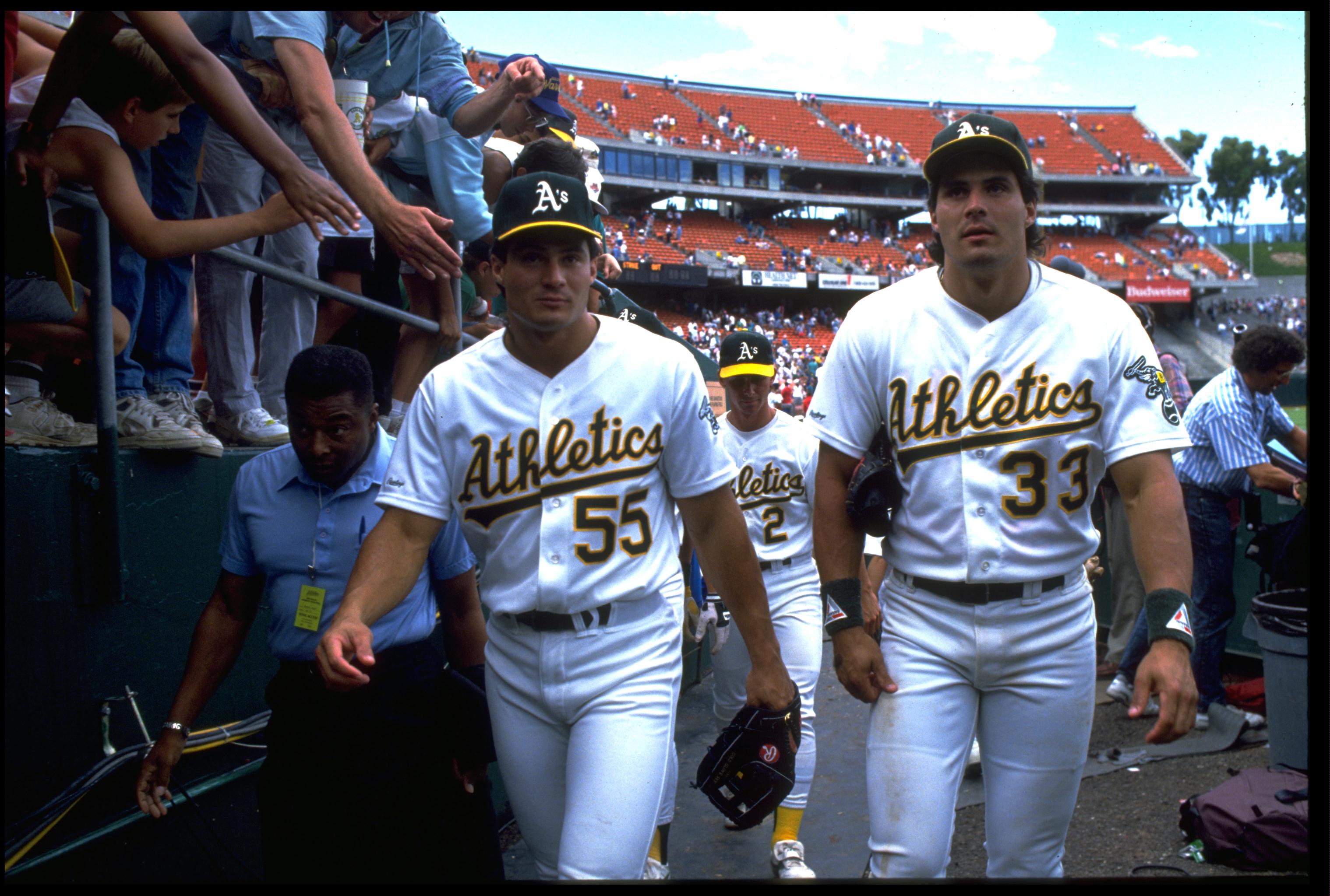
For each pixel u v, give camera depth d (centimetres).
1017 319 216
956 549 217
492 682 217
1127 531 548
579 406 205
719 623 399
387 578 204
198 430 275
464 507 210
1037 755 219
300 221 251
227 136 327
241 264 259
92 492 222
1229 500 484
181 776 251
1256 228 5938
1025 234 218
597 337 210
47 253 199
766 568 395
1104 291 219
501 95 354
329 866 225
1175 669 192
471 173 378
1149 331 545
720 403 546
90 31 201
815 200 4425
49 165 215
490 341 215
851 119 4916
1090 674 220
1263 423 476
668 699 209
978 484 215
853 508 223
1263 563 468
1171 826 380
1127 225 4975
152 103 238
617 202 4341
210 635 235
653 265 3634
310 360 221
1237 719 471
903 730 216
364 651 187
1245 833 337
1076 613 219
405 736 229
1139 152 4956
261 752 285
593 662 204
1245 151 6650
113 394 226
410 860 228
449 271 279
